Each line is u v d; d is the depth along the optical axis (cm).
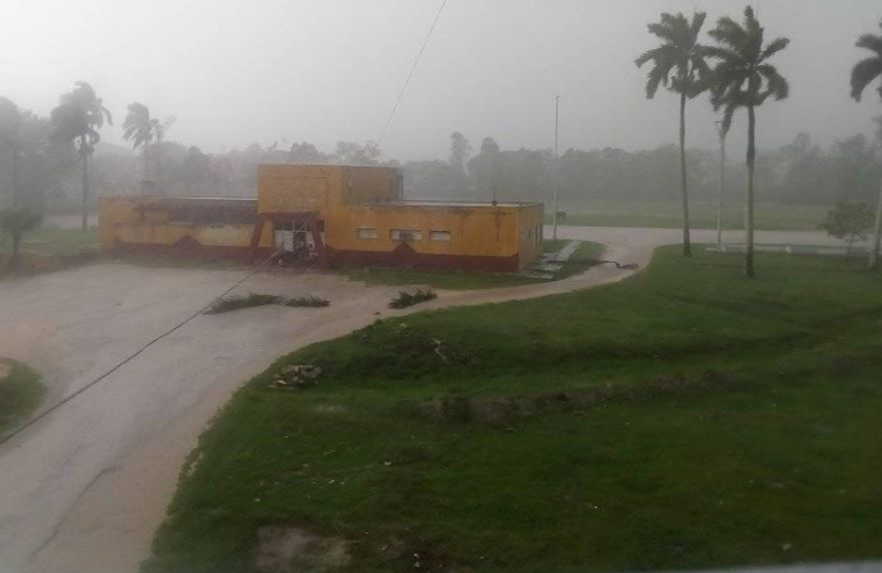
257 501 1527
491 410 1994
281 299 3145
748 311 3006
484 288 3359
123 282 3700
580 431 1895
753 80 3494
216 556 1359
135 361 2459
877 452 1755
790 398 2144
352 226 3903
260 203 4006
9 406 2106
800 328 2791
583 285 3425
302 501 1523
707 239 5497
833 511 1462
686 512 1470
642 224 6738
